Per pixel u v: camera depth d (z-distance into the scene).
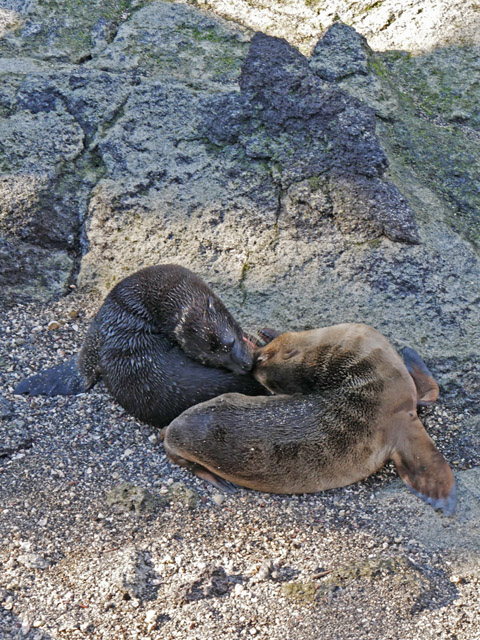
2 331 18.14
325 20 23.05
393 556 13.27
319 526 14.05
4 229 19.28
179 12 22.95
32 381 16.97
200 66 21.42
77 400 16.70
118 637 12.17
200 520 14.18
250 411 15.02
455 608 12.38
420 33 22.78
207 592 12.75
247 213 18.80
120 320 16.62
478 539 13.56
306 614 12.33
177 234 18.81
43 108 20.72
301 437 14.70
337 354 15.46
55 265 19.20
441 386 16.50
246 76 20.69
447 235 18.48
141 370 16.09
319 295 17.72
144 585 12.92
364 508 14.38
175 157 19.70
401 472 14.55
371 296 17.55
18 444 15.66
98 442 15.81
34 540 13.80
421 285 17.59
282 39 21.78
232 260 18.36
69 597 12.80
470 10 22.91
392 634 11.98
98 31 22.61
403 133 20.56
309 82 20.30
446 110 21.53
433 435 15.78
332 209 18.55
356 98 20.36
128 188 19.39
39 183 19.69
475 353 16.78
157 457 15.48
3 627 12.42
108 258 18.95
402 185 19.17
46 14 23.03
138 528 14.01
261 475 14.60
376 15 23.16
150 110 20.39
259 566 13.22
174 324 16.36
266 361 16.02
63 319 18.44
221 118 20.02
